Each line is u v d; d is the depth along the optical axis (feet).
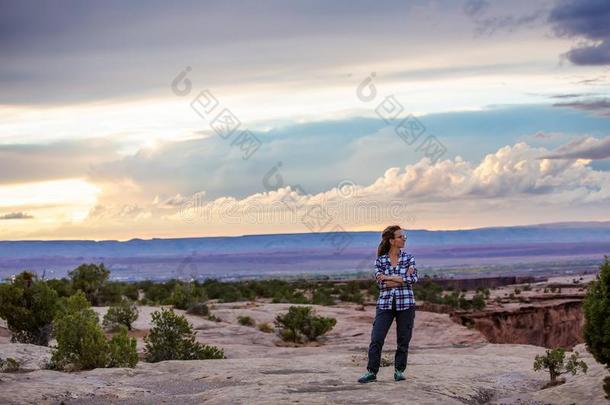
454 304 283.79
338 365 48.42
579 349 55.52
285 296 245.65
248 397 34.27
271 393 34.88
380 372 42.50
